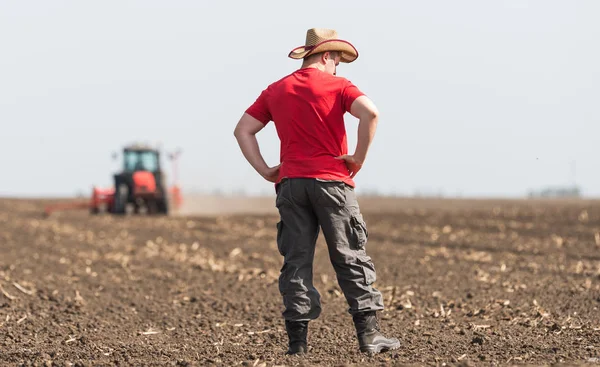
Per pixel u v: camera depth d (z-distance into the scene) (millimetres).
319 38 14305
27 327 20469
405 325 19781
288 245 14328
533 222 58344
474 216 67688
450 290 25984
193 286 28547
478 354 14852
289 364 13641
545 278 28062
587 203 94938
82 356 16141
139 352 16500
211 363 14516
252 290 27234
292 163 14070
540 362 13594
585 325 18469
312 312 14367
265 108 14531
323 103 13875
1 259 37000
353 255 14234
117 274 31984
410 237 47562
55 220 70812
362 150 13742
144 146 82000
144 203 80812
